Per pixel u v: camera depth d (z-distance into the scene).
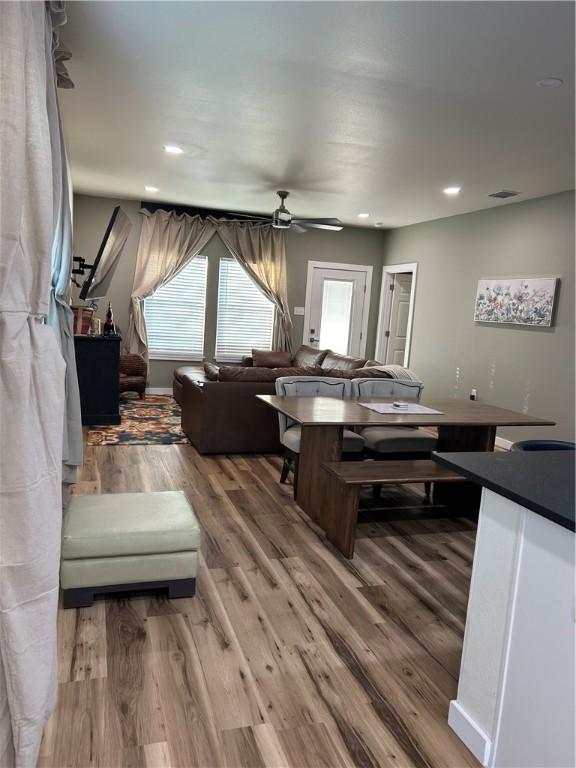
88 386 5.48
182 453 4.83
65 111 3.79
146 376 7.26
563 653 1.40
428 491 4.18
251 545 3.09
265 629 2.30
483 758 1.65
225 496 3.83
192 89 3.31
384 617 2.45
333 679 2.01
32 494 1.41
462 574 2.91
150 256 7.37
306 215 7.50
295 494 3.78
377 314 8.75
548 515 1.37
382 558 3.04
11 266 1.33
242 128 3.99
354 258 8.49
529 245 5.69
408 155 4.38
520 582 1.54
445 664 2.14
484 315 6.27
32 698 1.42
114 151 4.81
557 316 5.31
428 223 7.40
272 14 2.40
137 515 2.50
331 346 8.62
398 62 2.79
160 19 2.51
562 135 3.71
